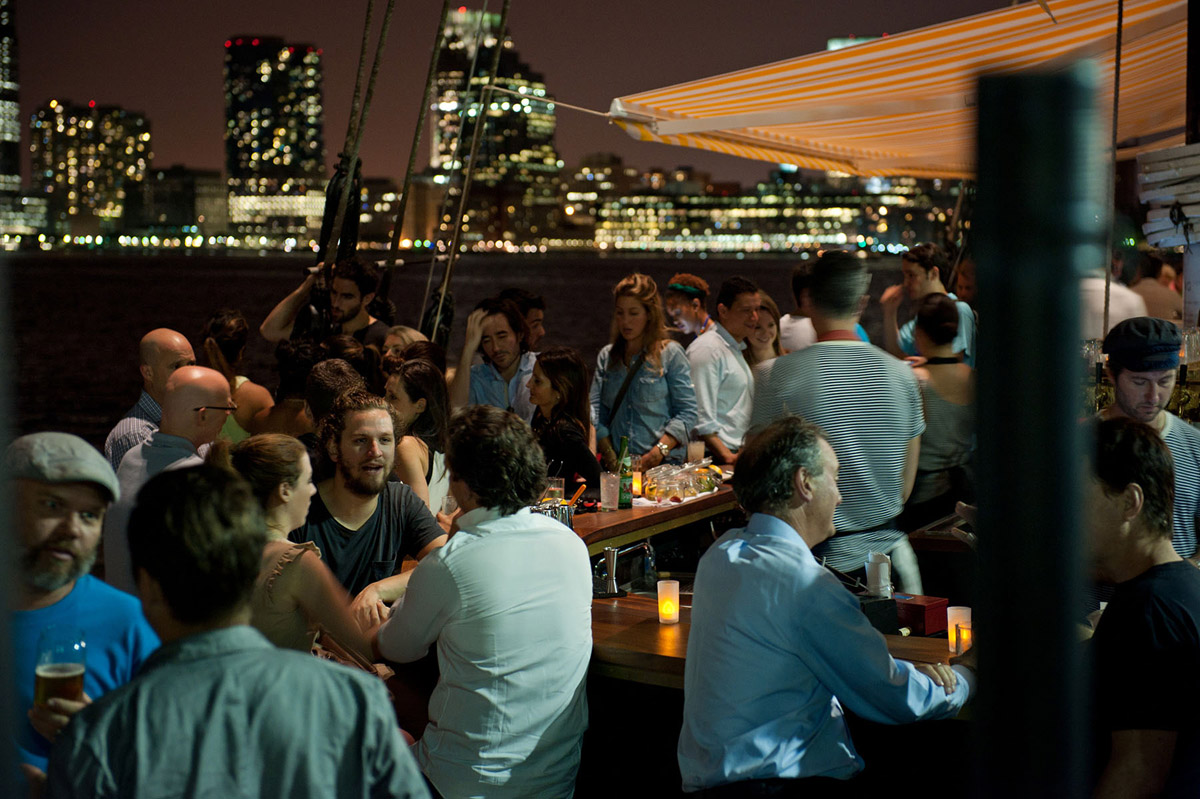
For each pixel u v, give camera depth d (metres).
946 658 2.99
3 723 0.79
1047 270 0.79
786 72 5.39
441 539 3.58
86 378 32.31
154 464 3.17
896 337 6.26
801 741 2.51
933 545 4.18
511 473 2.86
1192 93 4.27
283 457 2.84
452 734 2.88
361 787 1.68
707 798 2.51
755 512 2.64
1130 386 2.88
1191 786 1.98
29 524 2.07
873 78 5.45
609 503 4.91
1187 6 4.41
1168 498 2.09
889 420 3.26
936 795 3.03
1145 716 2.01
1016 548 0.82
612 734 3.53
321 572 2.83
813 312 3.31
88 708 1.63
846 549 3.33
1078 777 0.85
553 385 4.85
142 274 118.00
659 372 5.60
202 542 1.65
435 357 4.49
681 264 172.88
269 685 1.65
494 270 146.75
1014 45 4.92
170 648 1.66
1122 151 7.82
